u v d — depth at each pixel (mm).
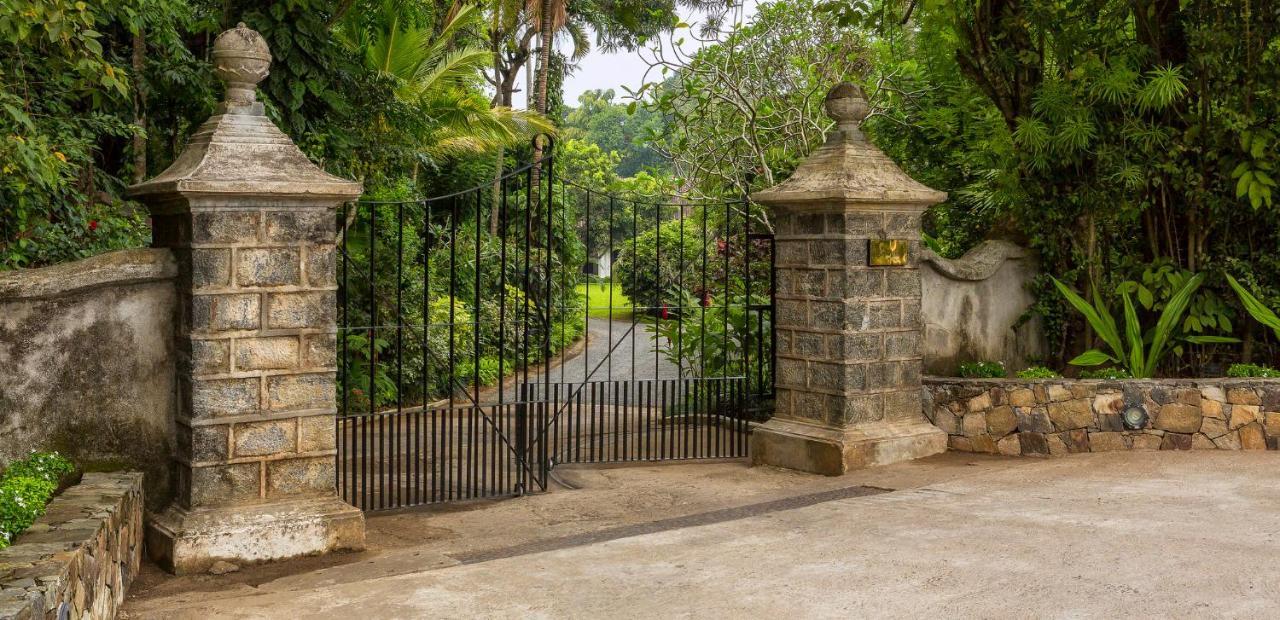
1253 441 7453
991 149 9289
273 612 4262
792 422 8008
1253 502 5785
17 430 5070
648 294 11766
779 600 4266
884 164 7789
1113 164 8516
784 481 7457
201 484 5262
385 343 12375
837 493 6910
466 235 16297
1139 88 8438
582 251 17859
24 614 2891
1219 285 8562
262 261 5367
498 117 18578
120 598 4480
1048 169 8742
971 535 5230
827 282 7691
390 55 16281
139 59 10117
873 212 7668
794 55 12992
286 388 5461
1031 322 9266
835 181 7531
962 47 9258
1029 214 8969
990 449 7895
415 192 15492
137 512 5070
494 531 6137
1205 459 7082
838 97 7820
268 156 5383
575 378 15516
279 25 10422
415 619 4141
